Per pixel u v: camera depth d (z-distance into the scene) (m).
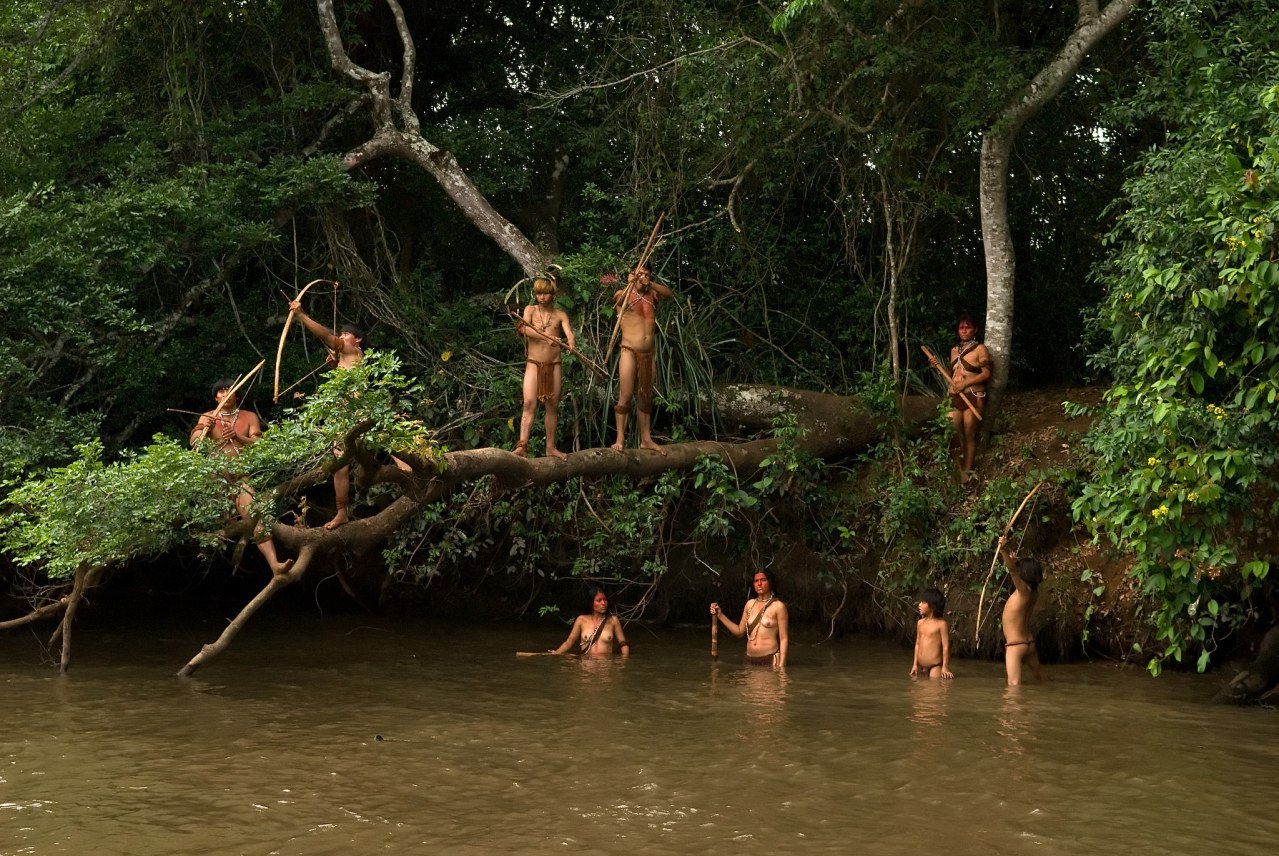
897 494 11.99
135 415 13.88
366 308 14.88
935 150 13.16
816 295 14.98
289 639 12.41
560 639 12.51
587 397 12.54
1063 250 15.70
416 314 14.55
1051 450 12.27
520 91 16.92
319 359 14.12
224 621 13.77
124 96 14.19
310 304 14.99
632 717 8.32
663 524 13.11
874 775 6.64
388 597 14.58
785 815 5.84
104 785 6.41
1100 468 8.97
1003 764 6.90
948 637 10.98
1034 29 14.38
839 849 5.30
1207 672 10.42
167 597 15.55
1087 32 11.96
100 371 13.17
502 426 13.06
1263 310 7.65
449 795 6.20
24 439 11.55
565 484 12.47
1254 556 8.74
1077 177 15.39
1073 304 15.38
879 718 8.31
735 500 12.03
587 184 14.70
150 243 12.38
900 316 14.44
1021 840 5.45
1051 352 15.60
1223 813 5.91
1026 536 11.48
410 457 8.75
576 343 12.55
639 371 10.96
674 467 11.55
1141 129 14.80
